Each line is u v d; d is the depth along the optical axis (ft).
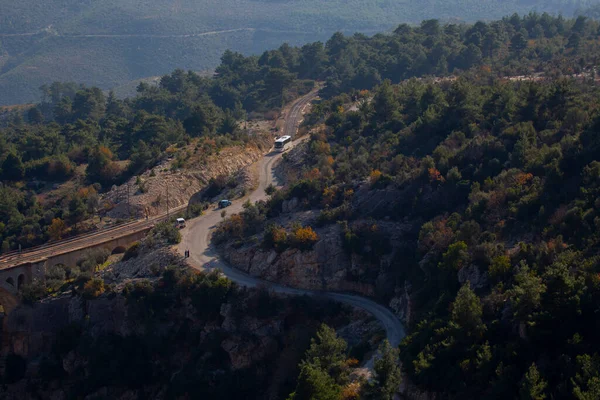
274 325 305.94
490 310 227.61
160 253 359.05
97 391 317.63
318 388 219.00
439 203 333.42
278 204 383.04
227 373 298.56
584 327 200.44
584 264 218.59
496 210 295.28
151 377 317.01
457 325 219.20
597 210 254.06
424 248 301.22
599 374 177.06
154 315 327.06
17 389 343.46
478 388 201.87
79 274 371.15
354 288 320.09
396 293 303.27
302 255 327.47
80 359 335.26
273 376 293.02
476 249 263.70
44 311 354.54
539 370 193.98
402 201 344.69
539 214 274.36
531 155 322.55
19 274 372.79
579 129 331.77
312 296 314.35
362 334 286.46
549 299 205.67
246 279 329.52
